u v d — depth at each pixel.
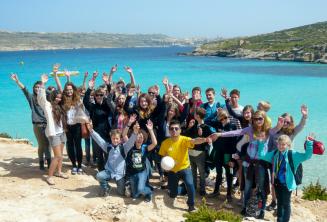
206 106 9.22
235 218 7.25
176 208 7.95
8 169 9.90
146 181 8.14
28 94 9.38
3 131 20.17
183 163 7.82
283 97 32.44
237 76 50.34
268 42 126.25
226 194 9.09
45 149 9.66
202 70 60.25
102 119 9.64
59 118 8.80
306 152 6.77
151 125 7.97
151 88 9.42
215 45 139.12
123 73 52.34
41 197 7.90
